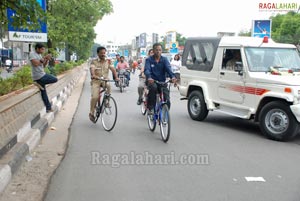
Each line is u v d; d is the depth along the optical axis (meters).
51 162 5.78
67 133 8.01
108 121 8.34
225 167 5.70
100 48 8.56
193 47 10.42
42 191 4.54
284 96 7.35
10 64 32.75
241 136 8.04
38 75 8.79
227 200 4.39
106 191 4.64
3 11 6.00
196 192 4.64
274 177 5.26
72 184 4.87
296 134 8.26
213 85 9.45
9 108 5.46
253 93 8.16
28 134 6.61
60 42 19.44
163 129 7.39
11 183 4.77
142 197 4.46
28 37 8.86
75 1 19.66
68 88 16.22
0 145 4.99
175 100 14.91
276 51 8.76
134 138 7.63
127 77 19.69
